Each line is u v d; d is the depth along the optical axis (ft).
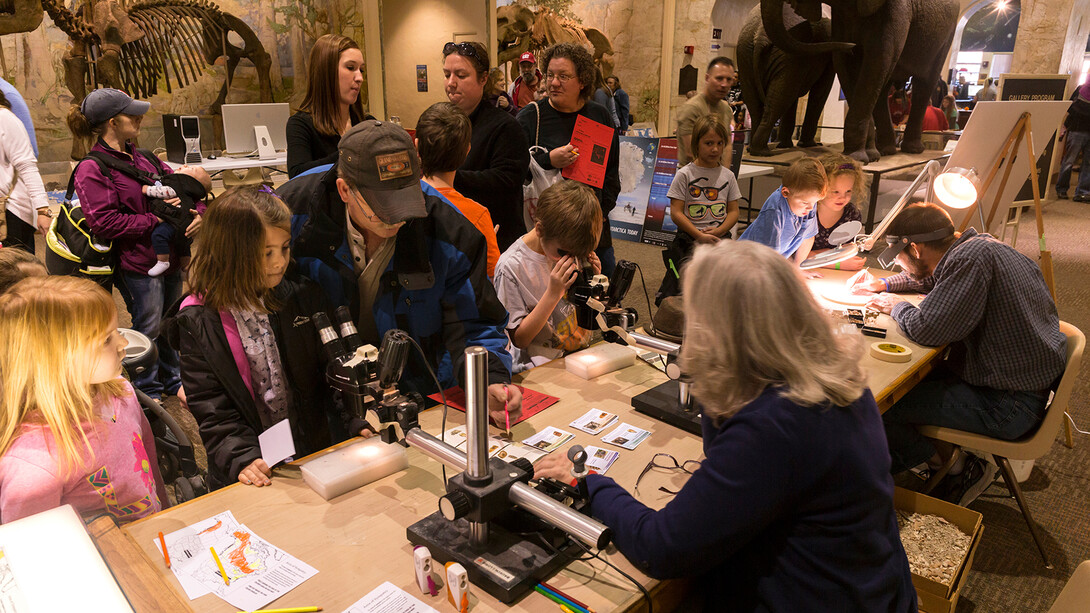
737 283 3.76
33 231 12.55
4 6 19.42
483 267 6.21
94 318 4.49
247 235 4.83
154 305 11.09
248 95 25.85
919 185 9.05
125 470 4.86
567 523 3.73
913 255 8.21
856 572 3.70
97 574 3.54
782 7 21.52
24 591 3.39
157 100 23.80
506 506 4.01
